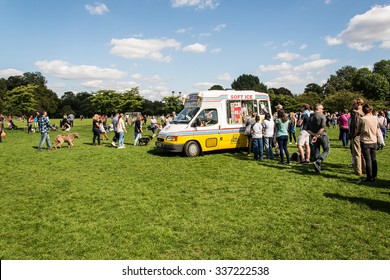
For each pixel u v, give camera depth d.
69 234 4.94
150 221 5.46
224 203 6.46
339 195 6.85
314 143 9.70
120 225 5.28
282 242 4.58
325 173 9.09
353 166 9.55
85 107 103.56
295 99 81.12
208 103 13.02
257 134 11.52
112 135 24.48
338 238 4.70
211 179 8.62
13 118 60.44
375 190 7.21
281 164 10.67
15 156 13.29
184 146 12.52
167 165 10.88
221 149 14.25
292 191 7.26
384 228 5.02
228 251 4.32
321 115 9.27
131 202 6.59
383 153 12.71
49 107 91.81
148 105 96.44
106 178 8.90
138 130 17.44
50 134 26.61
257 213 5.82
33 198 6.97
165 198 6.85
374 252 4.27
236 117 13.59
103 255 4.25
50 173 9.66
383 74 85.31
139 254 4.27
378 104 60.31
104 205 6.40
